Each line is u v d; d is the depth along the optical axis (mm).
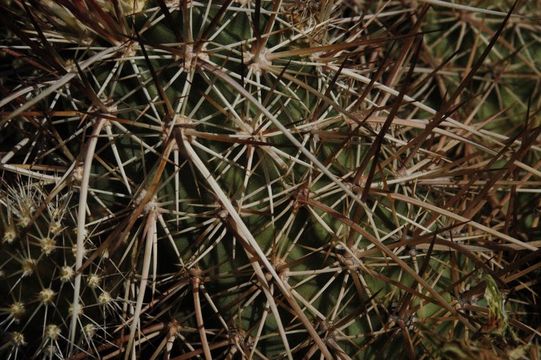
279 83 165
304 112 167
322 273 161
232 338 159
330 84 162
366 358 162
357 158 168
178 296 162
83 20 160
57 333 156
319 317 159
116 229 154
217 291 160
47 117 158
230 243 159
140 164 160
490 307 158
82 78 153
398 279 164
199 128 159
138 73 159
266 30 164
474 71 161
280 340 161
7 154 167
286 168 161
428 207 163
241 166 159
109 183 161
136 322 152
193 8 167
